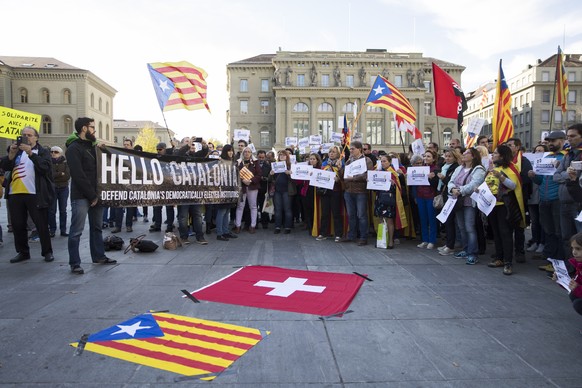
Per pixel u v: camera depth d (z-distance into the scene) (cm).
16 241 690
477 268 667
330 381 306
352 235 898
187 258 721
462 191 678
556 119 6638
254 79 6994
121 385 298
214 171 880
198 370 319
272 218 1222
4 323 411
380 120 6625
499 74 877
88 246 831
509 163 653
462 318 437
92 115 6212
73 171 606
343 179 911
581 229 576
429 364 334
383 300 496
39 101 5828
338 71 6600
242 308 459
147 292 516
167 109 994
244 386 298
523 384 304
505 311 460
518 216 644
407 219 941
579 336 392
